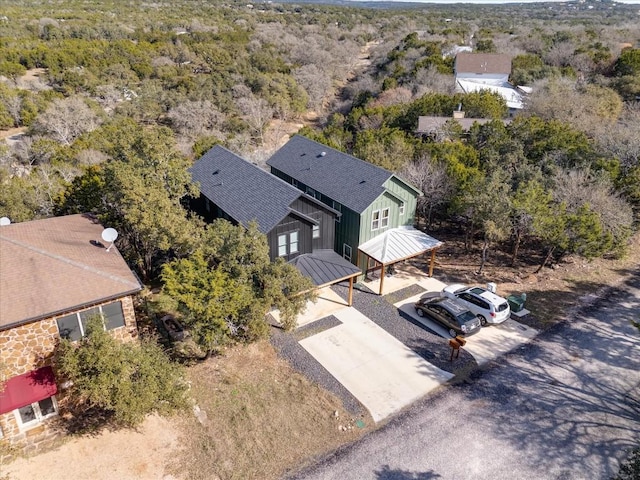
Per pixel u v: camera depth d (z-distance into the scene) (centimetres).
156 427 1617
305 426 1650
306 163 3042
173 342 2027
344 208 2586
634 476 1280
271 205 2350
